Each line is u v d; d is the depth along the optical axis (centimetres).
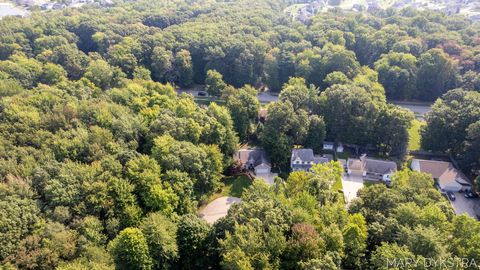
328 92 9762
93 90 9906
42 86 9550
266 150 9056
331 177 7006
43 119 7331
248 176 8688
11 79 10106
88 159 6512
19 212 5047
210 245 5403
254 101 9875
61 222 5203
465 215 5012
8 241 4722
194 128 7762
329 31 14375
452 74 11788
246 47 13150
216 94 12231
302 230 4894
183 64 13062
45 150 6438
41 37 13388
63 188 5556
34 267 4606
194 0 19338
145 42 13462
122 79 11394
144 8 17438
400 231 4991
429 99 12388
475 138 8338
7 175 5600
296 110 9600
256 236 4750
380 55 13262
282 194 6275
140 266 4831
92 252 4816
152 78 13175
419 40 13300
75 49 12875
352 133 9469
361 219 5312
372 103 9256
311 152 8850
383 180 8575
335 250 4862
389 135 9238
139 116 7956
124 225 5609
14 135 6750
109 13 16325
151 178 6150
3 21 14225
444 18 15675
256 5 18300
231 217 5494
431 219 5178
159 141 7038
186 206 6481
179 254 5416
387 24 15275
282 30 14900
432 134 9212
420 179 6656
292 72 13000
